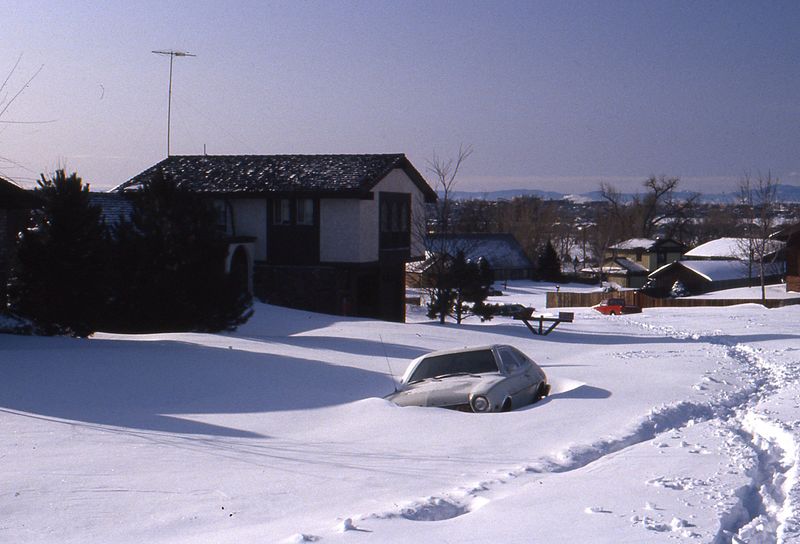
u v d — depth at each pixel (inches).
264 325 1162.6
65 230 847.1
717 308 2107.5
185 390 611.8
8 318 861.8
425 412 519.8
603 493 324.2
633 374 746.2
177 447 427.5
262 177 1519.4
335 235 1456.7
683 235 5393.7
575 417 509.7
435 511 308.0
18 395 557.0
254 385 644.7
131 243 946.1
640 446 423.5
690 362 855.1
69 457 396.8
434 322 1462.8
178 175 1584.6
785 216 3627.0
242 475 371.6
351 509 317.7
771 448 418.6
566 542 259.4
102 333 970.7
